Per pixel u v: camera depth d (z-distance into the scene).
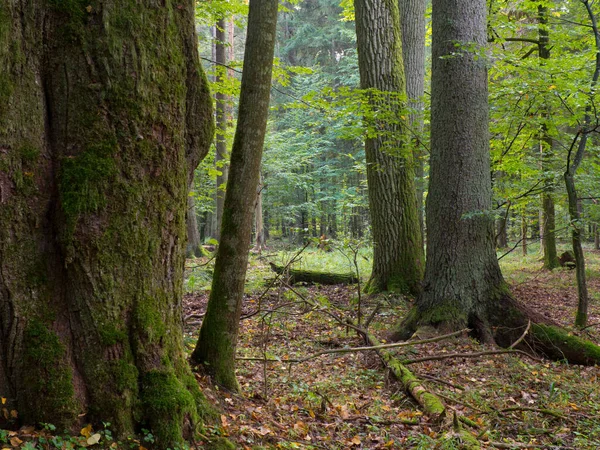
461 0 8.24
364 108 10.71
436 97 8.46
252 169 4.62
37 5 3.20
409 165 11.23
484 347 7.50
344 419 4.85
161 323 3.60
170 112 3.58
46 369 3.16
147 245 3.51
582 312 8.77
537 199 11.38
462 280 8.13
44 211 3.23
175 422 3.43
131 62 3.35
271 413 4.61
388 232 11.25
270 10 4.52
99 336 3.29
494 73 11.05
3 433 2.90
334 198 29.20
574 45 12.38
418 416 5.00
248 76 4.55
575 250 8.80
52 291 3.25
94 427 3.25
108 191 3.29
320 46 36.00
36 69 3.21
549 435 4.93
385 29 11.15
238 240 4.63
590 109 8.62
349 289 12.33
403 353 7.05
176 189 3.70
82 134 3.25
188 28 3.85
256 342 7.43
